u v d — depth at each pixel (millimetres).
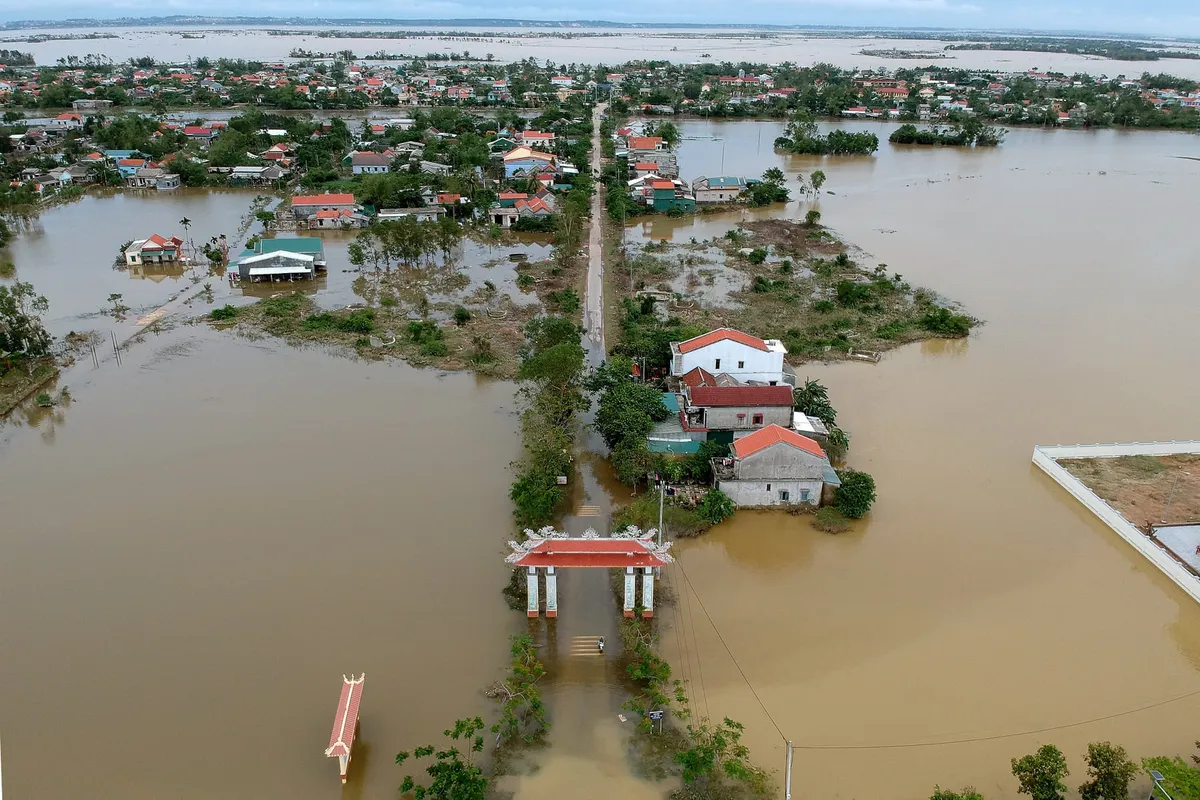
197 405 76875
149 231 136000
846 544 57250
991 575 54156
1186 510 60312
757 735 41812
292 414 75062
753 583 53406
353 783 39312
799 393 70375
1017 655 47250
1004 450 69375
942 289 108312
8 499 61656
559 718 43219
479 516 60062
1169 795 35219
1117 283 110875
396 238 116562
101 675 45438
